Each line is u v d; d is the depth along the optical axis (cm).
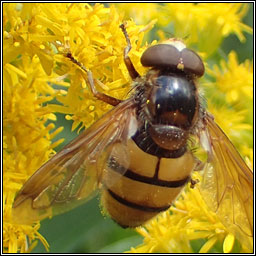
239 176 12
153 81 12
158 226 14
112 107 12
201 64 12
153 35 15
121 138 12
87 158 12
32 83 13
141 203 12
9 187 13
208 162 12
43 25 12
